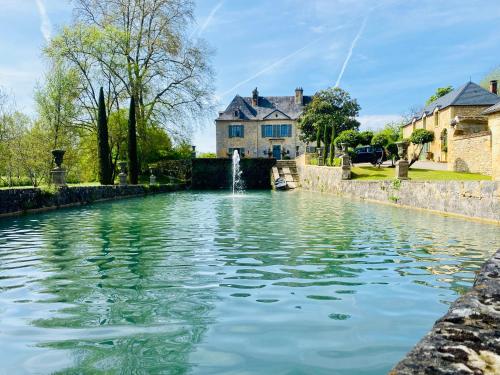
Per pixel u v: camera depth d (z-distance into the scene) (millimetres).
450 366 1430
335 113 48281
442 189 14727
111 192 22906
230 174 40000
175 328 3723
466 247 7910
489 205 12117
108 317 4035
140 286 5172
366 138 31188
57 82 25859
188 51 36406
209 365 2961
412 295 4734
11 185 25016
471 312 2010
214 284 5250
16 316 4082
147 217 13703
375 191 20453
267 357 3090
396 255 7133
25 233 10016
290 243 8398
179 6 35062
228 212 15406
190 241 8688
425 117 36938
